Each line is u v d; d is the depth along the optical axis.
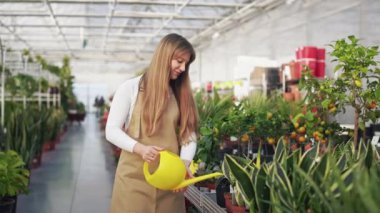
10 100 7.61
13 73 7.83
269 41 10.27
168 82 1.89
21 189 3.50
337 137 3.11
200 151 3.06
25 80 7.42
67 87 14.66
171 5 10.86
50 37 15.61
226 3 10.23
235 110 3.39
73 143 10.75
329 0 7.46
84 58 21.36
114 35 14.95
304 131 3.13
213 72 15.11
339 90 2.71
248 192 1.72
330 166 1.52
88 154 8.70
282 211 1.42
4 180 3.17
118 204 1.94
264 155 3.29
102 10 11.26
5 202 3.43
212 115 3.65
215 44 14.77
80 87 32.50
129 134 1.92
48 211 4.40
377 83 2.63
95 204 4.71
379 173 1.56
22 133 4.96
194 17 11.61
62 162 7.58
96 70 27.36
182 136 1.98
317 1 7.90
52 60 21.50
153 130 1.87
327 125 3.10
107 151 9.20
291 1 8.40
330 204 1.29
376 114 2.67
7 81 7.23
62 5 10.70
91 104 32.75
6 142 4.79
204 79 16.42
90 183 5.82
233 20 12.09
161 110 1.86
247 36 11.70
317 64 5.70
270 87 6.41
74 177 6.23
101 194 5.18
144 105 1.88
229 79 13.31
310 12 8.22
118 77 27.80
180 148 2.03
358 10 6.54
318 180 1.51
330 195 1.22
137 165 1.91
